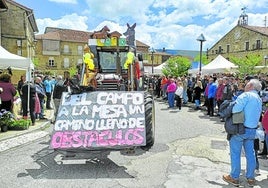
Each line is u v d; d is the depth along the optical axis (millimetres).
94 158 6656
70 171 5828
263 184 5324
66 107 6488
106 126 6188
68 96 6691
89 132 6117
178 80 17125
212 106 13820
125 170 5891
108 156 6801
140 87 9477
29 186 5070
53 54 66438
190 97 19188
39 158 6672
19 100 13680
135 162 6402
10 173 5707
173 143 8133
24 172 5766
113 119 6277
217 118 13094
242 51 51844
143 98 6613
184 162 6441
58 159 6598
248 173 5273
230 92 12680
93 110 6410
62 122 6266
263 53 47375
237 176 5227
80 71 8930
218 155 7008
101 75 8742
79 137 6051
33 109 10617
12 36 34344
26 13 34875
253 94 5219
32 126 10297
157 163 6344
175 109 16578
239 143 5223
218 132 9789
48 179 5398
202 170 5938
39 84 12117
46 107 15531
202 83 17047
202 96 18422
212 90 13781
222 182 5328
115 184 5172
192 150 7418
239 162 5227
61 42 67312
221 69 19281
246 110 5137
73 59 68500
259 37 48281
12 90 10062
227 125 5254
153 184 5180
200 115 14102
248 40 50656
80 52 69250
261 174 5848
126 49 9867
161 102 20969
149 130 6621
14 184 5160
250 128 5148
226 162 6480
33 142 8188
